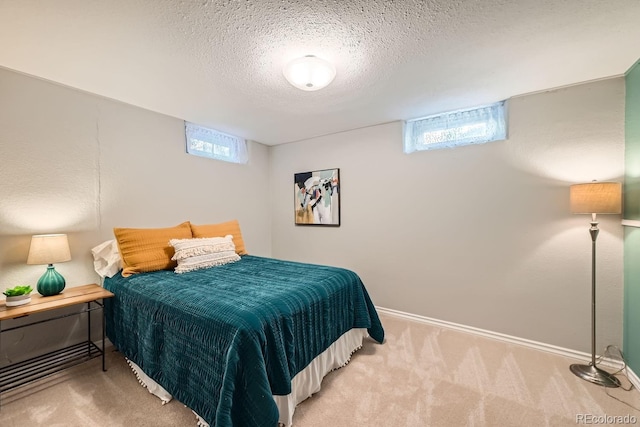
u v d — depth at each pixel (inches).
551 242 86.7
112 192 95.1
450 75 77.0
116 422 57.8
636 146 70.4
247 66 71.9
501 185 94.7
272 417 48.2
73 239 86.4
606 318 79.1
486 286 97.7
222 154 132.9
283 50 64.8
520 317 91.7
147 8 50.9
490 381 71.8
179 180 115.3
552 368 77.6
